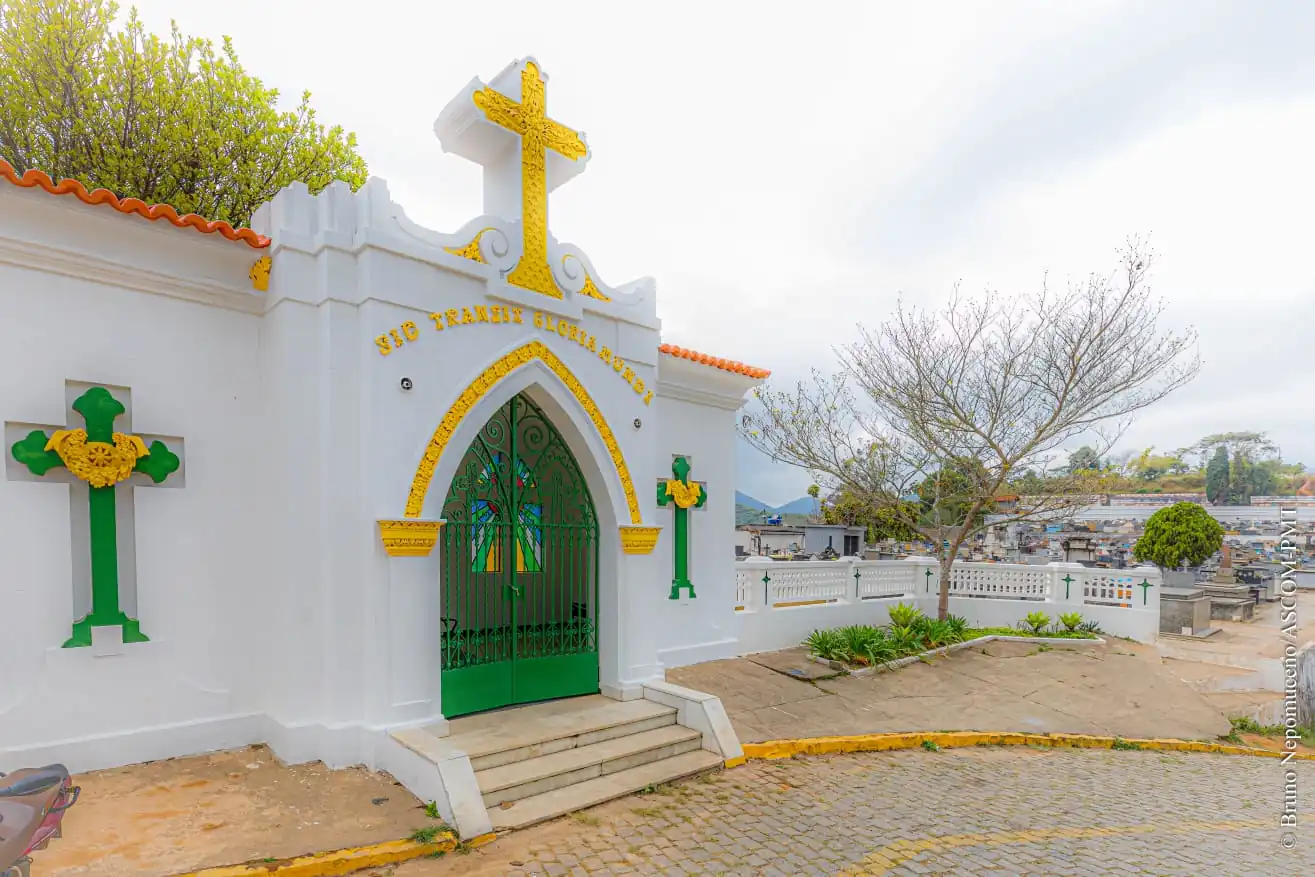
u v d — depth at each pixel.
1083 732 8.41
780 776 6.32
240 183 11.76
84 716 5.10
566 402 7.19
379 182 5.93
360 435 5.76
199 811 4.58
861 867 4.54
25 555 4.94
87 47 10.15
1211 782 6.96
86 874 3.74
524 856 4.48
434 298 6.13
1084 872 4.60
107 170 10.41
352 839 4.34
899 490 13.72
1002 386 12.55
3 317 4.92
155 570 5.48
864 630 11.05
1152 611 12.41
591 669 7.52
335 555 5.60
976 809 5.74
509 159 7.08
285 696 5.64
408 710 5.76
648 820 5.17
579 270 7.38
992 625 13.49
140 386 5.48
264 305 6.07
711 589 10.11
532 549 7.52
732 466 10.62
